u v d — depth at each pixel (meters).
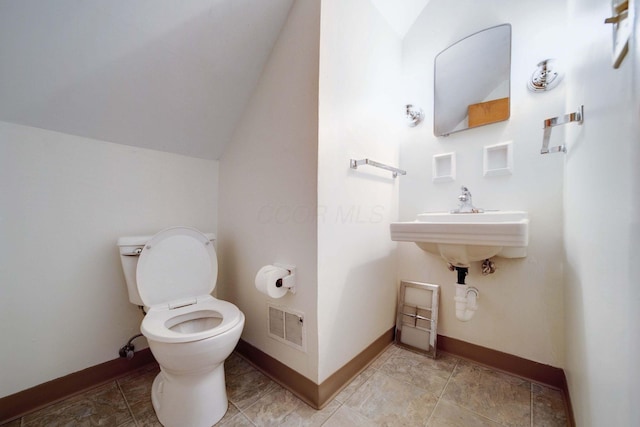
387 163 1.55
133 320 1.34
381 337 1.50
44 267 1.11
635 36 0.38
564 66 1.16
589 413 0.69
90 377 1.20
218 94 1.36
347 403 1.08
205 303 1.25
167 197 1.49
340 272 1.18
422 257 1.59
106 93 1.12
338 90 1.16
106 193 1.28
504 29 1.31
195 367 0.90
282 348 1.22
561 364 1.16
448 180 1.49
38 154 1.10
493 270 1.30
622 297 0.47
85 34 0.96
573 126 0.94
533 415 1.01
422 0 1.53
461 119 1.43
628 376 0.44
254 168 1.41
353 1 1.26
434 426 0.96
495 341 1.33
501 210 1.31
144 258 1.17
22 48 0.91
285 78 1.22
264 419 1.00
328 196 1.11
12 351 1.04
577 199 0.87
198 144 1.54
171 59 1.14
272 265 1.24
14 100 0.99
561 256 1.16
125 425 0.98
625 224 0.46
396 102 1.64
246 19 1.15
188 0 1.02
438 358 1.44
